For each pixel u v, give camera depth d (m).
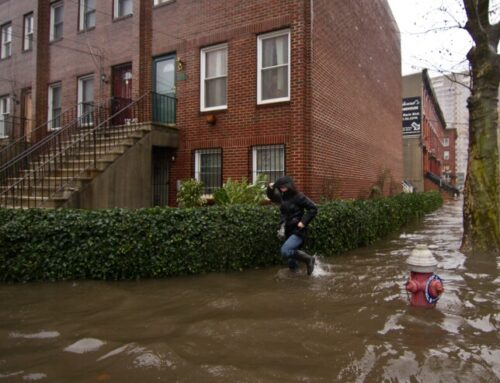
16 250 5.82
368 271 6.62
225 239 6.47
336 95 11.43
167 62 12.02
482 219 8.30
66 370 3.19
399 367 3.19
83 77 14.20
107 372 3.16
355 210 8.75
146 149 10.38
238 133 10.54
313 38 9.91
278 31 10.13
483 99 8.37
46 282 5.81
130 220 5.98
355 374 3.09
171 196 11.50
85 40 14.02
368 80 14.61
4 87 17.27
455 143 62.00
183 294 5.29
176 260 6.11
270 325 4.16
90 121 13.60
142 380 3.03
